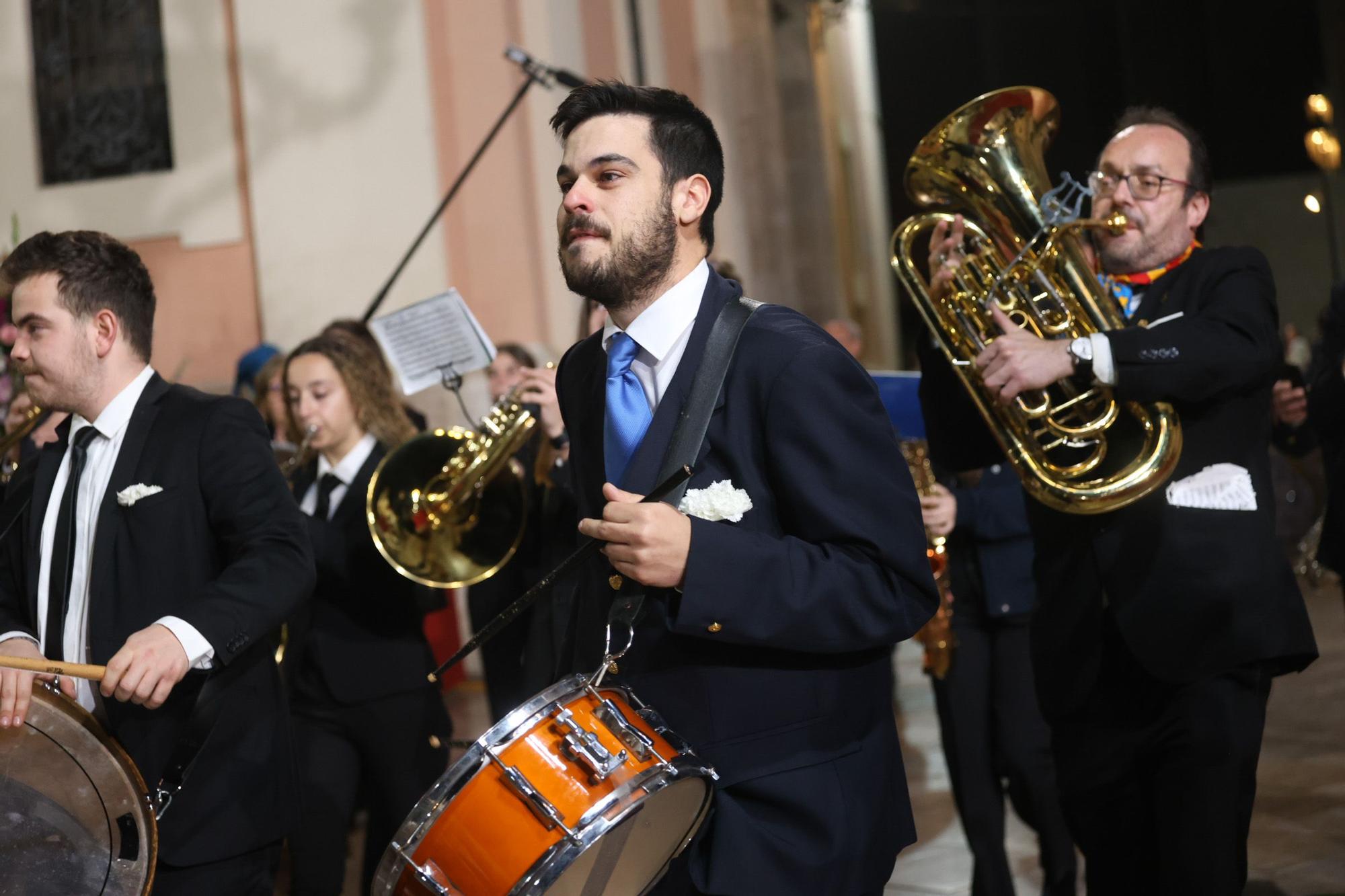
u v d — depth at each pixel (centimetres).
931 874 445
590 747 198
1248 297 289
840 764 211
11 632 271
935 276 306
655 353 220
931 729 641
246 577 260
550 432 394
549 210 781
